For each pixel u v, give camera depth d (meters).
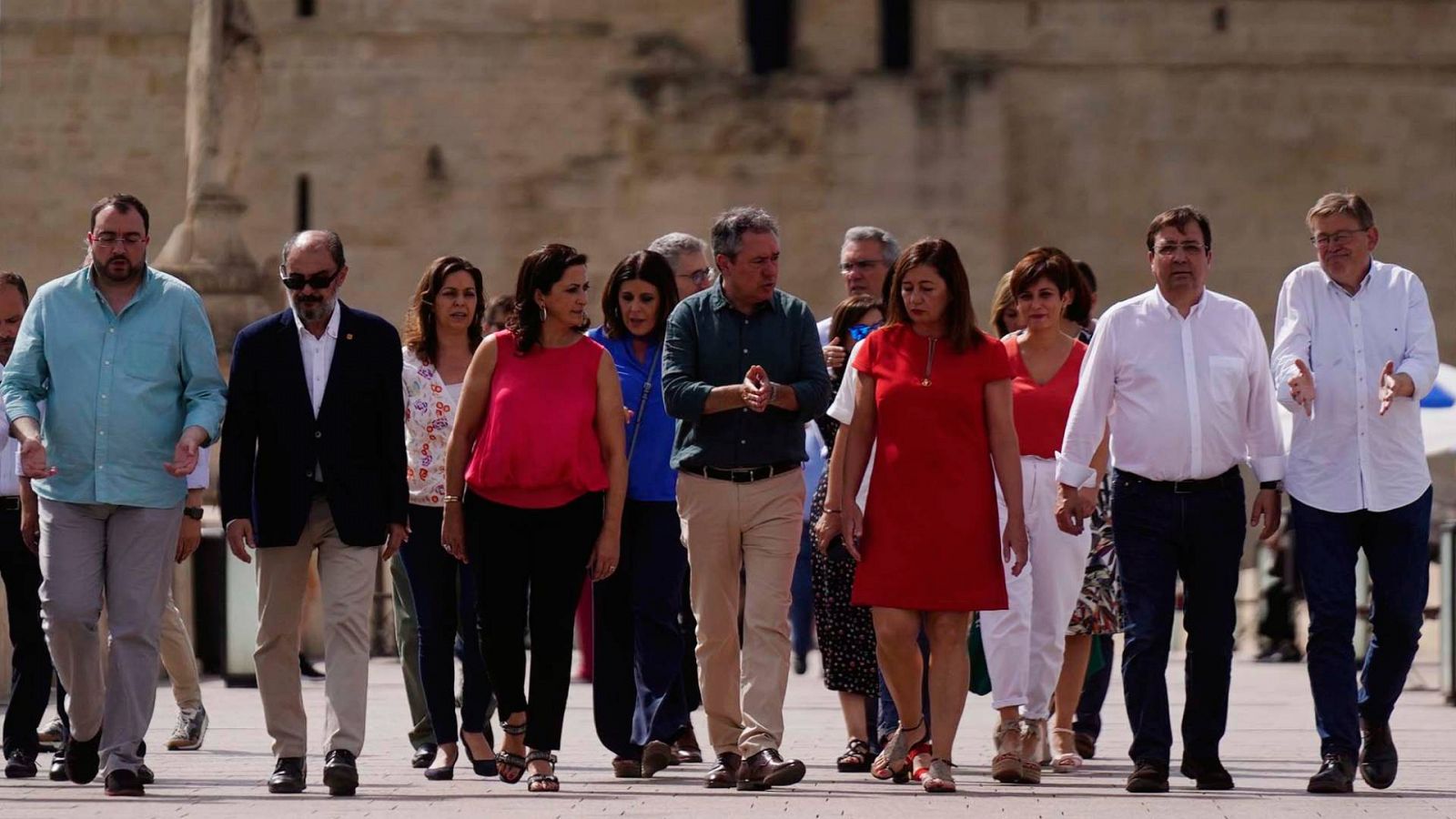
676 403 15.96
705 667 16.16
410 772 17.81
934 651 15.81
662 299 17.45
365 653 15.81
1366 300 16.08
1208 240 16.05
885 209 59.75
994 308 19.50
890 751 16.55
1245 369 15.94
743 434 15.94
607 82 60.03
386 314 59.75
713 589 16.09
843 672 17.67
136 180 59.53
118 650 15.53
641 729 17.22
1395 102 61.12
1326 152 61.12
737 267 16.06
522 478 15.81
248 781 16.86
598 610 17.16
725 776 16.09
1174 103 61.12
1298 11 61.03
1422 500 15.95
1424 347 15.91
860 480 15.98
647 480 17.09
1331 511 15.90
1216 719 15.98
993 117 59.81
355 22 59.62
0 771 17.67
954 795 15.35
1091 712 19.53
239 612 28.45
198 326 15.90
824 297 59.81
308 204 59.69
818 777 17.08
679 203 59.88
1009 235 60.97
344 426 15.78
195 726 20.06
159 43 59.59
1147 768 15.67
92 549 15.71
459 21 59.88
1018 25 60.81
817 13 61.25
